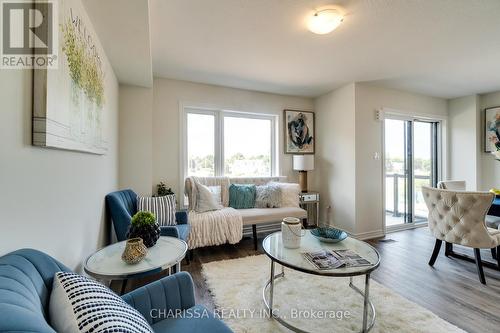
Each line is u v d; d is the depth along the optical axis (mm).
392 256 2889
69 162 1273
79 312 619
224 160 3877
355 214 3566
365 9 1887
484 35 2285
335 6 1847
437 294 2045
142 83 3018
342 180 3787
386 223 4039
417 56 2736
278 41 2396
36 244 936
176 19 2021
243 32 2234
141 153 3141
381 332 1566
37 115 911
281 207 3504
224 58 2789
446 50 2594
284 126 4191
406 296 2012
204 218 2844
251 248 3158
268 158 4195
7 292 535
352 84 3609
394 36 2301
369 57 2764
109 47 2064
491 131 4098
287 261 1559
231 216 2963
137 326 645
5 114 753
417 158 4371
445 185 3293
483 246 2234
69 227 1276
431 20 2035
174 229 2137
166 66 3029
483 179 4195
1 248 732
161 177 3416
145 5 1532
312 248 1801
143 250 1375
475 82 3615
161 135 3418
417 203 4352
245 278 2262
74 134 1272
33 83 910
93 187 1757
